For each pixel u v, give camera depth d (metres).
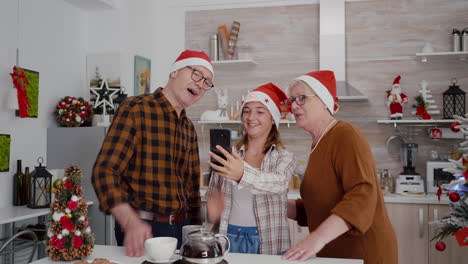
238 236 1.92
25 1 3.57
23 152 3.56
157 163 1.85
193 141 2.09
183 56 2.01
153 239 1.38
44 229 3.17
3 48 3.36
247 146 2.09
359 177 1.60
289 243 1.96
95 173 1.66
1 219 2.78
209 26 4.56
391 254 1.72
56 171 3.71
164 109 1.92
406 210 3.57
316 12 4.34
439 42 4.10
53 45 3.90
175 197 1.87
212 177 2.08
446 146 4.06
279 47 4.42
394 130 4.16
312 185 1.79
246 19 4.48
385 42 4.20
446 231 2.91
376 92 4.21
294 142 4.34
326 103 1.82
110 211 1.59
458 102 3.98
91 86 4.28
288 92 1.95
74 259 1.48
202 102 4.55
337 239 1.73
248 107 2.04
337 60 4.17
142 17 4.23
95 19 4.35
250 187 1.68
